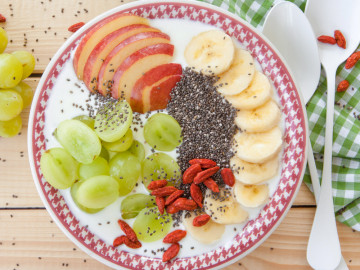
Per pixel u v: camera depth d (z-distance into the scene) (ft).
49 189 0.95
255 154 0.94
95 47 0.93
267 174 0.96
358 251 1.07
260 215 0.97
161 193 0.93
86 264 1.08
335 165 1.08
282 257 1.07
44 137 0.96
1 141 1.09
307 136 0.96
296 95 0.95
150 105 0.96
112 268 1.04
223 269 1.07
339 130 1.06
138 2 0.94
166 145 0.95
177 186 0.96
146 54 0.92
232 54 0.94
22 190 1.08
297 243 1.07
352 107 1.08
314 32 1.07
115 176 0.92
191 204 0.93
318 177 1.07
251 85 0.95
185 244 0.97
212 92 0.95
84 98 0.96
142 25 0.95
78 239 0.96
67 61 0.96
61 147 0.96
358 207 1.06
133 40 0.92
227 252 0.97
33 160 0.95
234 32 0.96
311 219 1.07
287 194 0.96
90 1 1.09
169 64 0.94
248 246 0.97
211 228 0.97
